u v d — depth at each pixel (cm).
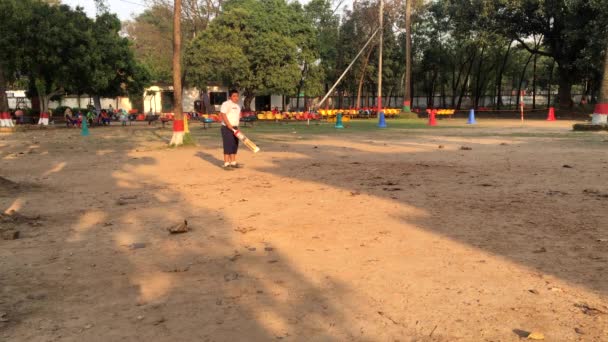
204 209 664
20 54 2870
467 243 471
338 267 414
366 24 4362
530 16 3475
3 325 312
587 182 789
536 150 1303
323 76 4456
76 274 411
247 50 3694
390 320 310
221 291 367
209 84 4709
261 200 716
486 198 680
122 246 494
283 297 352
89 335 297
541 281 368
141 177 977
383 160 1159
